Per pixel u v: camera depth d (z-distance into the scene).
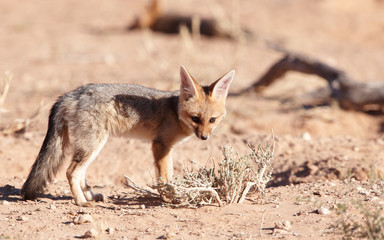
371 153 17.33
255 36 44.00
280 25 49.94
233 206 12.27
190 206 12.05
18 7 59.22
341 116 25.22
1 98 22.55
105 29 49.19
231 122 23.83
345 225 9.97
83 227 10.83
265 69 34.78
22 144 18.38
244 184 13.32
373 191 13.07
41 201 13.34
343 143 19.03
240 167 12.71
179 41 43.59
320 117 24.80
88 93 13.32
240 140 19.34
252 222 11.01
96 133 13.17
